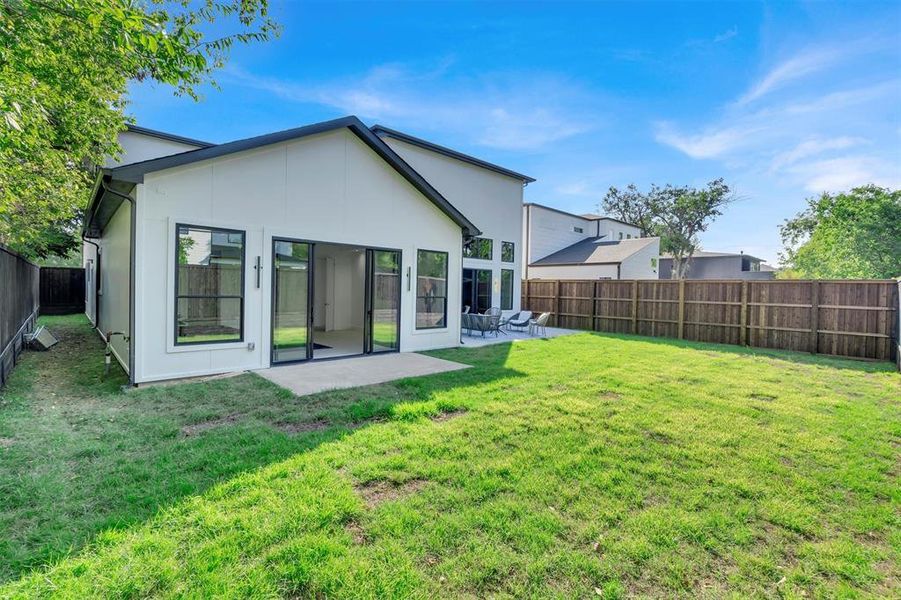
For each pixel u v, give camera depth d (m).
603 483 3.02
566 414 4.58
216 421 4.22
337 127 7.26
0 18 3.51
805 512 2.72
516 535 2.38
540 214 22.42
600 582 2.05
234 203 6.32
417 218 8.84
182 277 5.89
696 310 11.45
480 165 14.37
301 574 2.00
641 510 2.70
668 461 3.43
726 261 33.69
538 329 12.87
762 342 10.27
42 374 6.27
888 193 19.95
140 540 2.21
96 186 5.91
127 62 4.88
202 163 6.00
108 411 4.46
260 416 4.36
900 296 7.46
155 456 3.30
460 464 3.26
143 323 5.59
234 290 6.39
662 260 35.12
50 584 1.89
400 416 4.36
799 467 3.39
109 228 8.81
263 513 2.49
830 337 9.29
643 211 33.66
